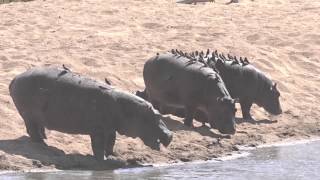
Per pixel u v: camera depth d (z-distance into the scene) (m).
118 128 36.94
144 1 86.81
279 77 59.19
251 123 47.66
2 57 55.12
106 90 36.81
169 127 43.56
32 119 37.69
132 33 67.31
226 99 42.06
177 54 45.44
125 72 54.41
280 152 40.84
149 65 45.84
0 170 33.97
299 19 78.19
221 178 34.00
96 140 36.47
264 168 36.47
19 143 37.31
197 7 84.81
